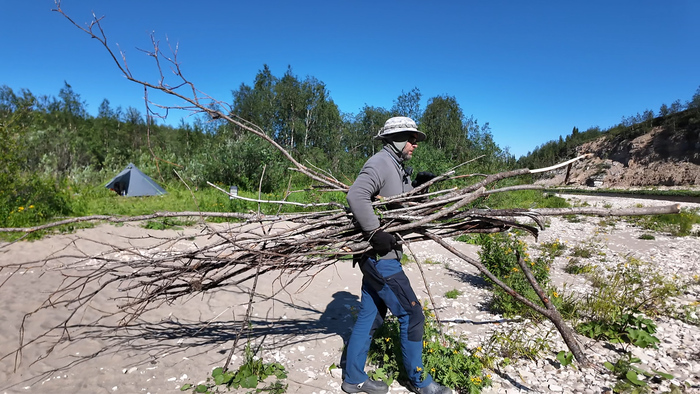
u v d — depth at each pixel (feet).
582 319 13.71
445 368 9.37
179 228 29.09
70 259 20.12
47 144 78.38
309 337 12.28
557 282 18.80
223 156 58.80
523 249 18.98
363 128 134.00
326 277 18.94
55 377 9.60
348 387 9.21
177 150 63.00
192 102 8.34
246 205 38.65
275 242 9.57
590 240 30.25
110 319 13.28
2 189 28.60
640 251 26.61
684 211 45.27
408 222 8.97
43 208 29.30
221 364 10.43
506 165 56.85
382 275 8.55
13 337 11.56
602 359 11.03
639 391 9.04
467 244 28.66
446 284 18.48
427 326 10.96
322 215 10.02
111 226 28.60
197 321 13.30
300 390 9.32
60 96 164.25
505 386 9.62
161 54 7.82
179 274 9.44
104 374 9.78
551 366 10.60
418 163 52.49
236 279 17.93
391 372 9.93
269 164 57.72
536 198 67.05
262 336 12.29
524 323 13.43
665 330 12.93
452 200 9.04
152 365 10.30
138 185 46.68
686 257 24.52
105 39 7.17
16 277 17.06
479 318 14.17
